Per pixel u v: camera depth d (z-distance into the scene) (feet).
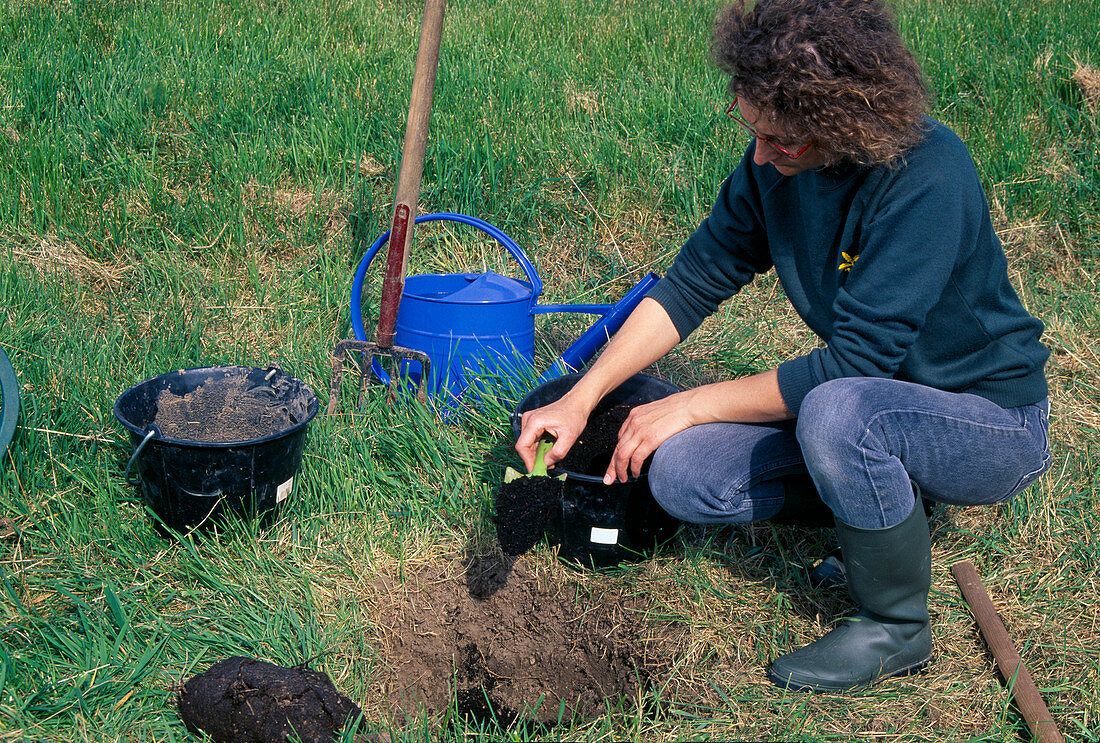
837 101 5.46
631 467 7.10
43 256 11.34
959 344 6.45
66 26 16.44
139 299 11.07
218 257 11.84
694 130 13.89
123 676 6.50
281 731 6.00
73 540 7.59
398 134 13.52
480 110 14.10
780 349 11.08
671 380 10.29
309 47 16.76
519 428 7.68
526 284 10.35
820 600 7.64
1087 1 19.83
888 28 5.60
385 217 12.35
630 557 7.93
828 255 6.69
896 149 5.76
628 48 17.31
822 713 6.60
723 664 7.12
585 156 13.24
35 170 12.14
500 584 7.91
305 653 6.92
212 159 12.94
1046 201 13.43
